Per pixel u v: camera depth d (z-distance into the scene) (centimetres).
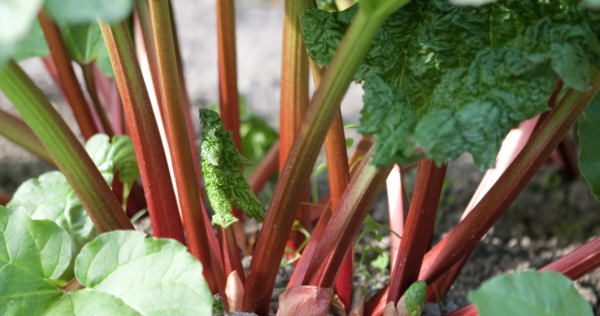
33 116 83
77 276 85
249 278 93
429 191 91
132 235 86
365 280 117
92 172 88
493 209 94
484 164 80
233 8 109
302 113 105
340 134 95
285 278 112
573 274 94
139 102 89
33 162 160
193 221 93
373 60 87
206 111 86
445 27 87
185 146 91
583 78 81
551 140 91
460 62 87
